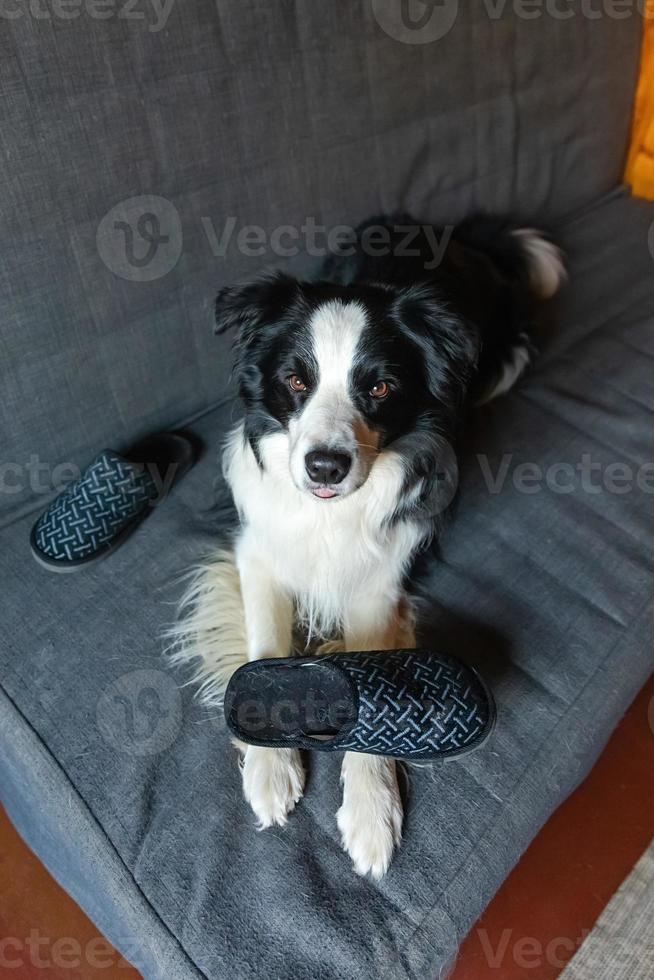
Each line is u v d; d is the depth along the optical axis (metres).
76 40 1.17
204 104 1.36
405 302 1.32
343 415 1.23
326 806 1.11
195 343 1.58
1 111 1.14
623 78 2.24
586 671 1.28
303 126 1.54
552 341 1.95
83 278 1.35
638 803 1.49
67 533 1.39
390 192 1.80
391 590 1.39
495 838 1.07
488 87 1.88
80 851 1.07
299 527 1.37
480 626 1.35
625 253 2.22
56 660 1.27
